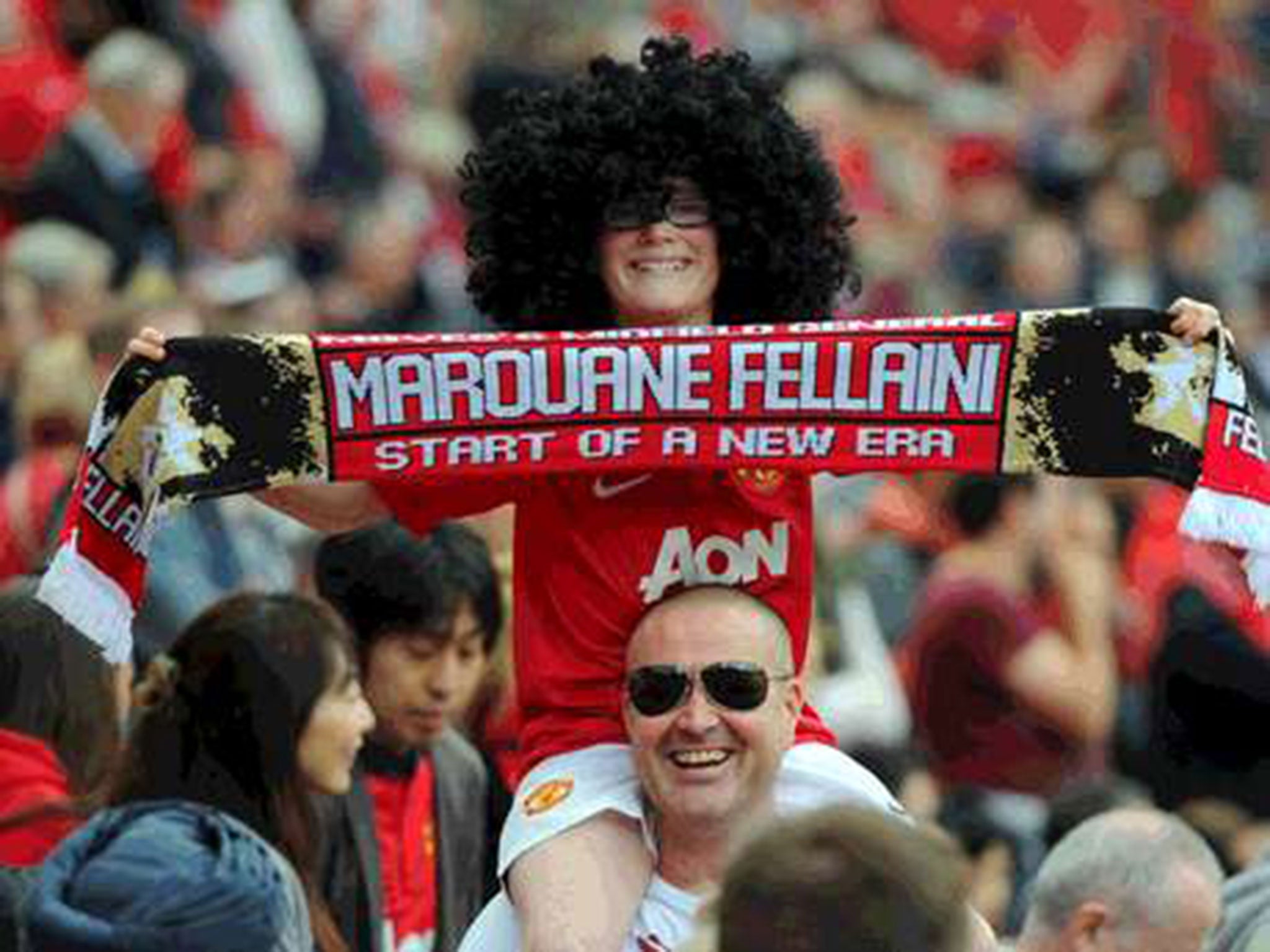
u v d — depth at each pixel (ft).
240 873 67.67
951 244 194.39
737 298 78.13
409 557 89.61
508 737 96.99
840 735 117.50
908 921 52.85
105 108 158.10
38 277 135.23
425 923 90.94
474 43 195.11
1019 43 214.69
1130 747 140.46
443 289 175.22
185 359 73.72
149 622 111.45
